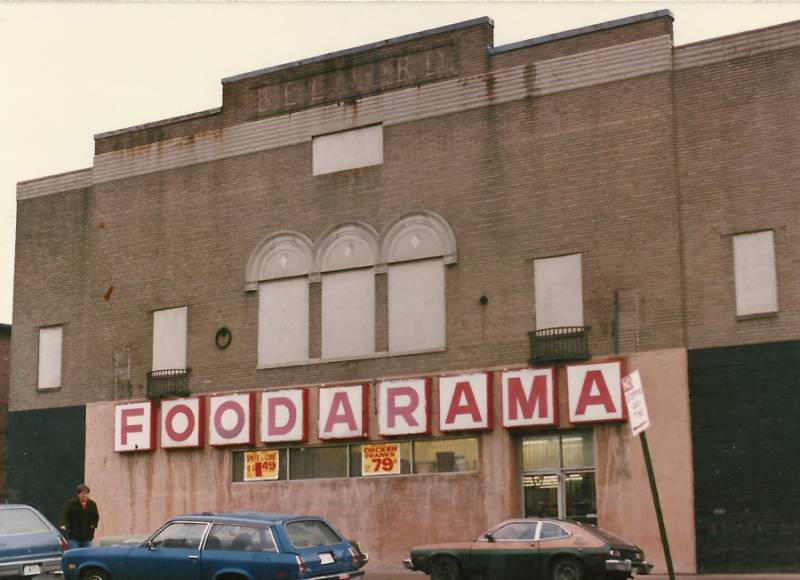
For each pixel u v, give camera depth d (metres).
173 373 37.88
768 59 29.94
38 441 40.81
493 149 33.28
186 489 37.16
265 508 35.66
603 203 31.47
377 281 34.59
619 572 24.47
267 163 37.12
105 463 38.97
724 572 28.62
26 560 23.02
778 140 29.53
